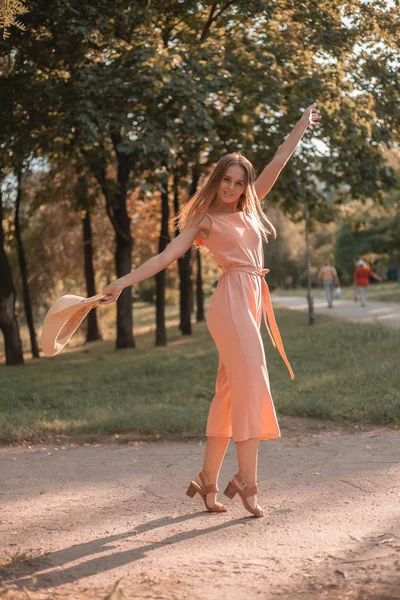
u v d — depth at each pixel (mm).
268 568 3430
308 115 4766
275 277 71750
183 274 21516
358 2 14203
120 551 3807
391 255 63312
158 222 25469
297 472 5375
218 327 4266
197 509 4559
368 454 5824
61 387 11172
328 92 14359
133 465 5980
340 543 3738
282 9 14102
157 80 12375
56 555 3787
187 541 3922
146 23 13367
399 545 3633
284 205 18281
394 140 16094
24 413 8672
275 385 9664
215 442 4438
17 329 16812
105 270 27250
